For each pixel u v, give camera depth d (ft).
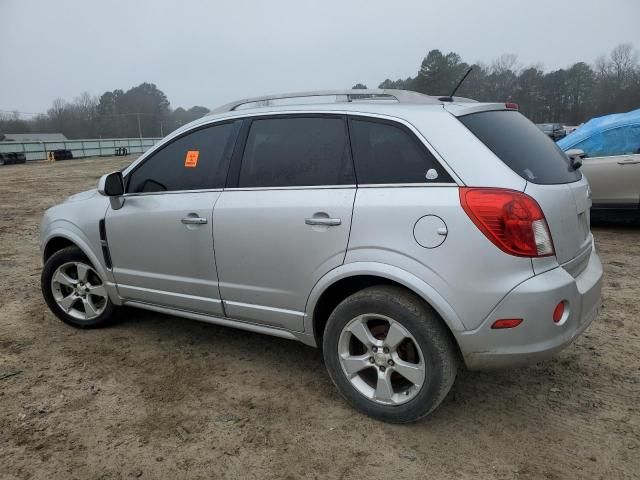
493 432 9.30
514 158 8.84
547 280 8.25
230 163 11.04
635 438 9.01
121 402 10.49
